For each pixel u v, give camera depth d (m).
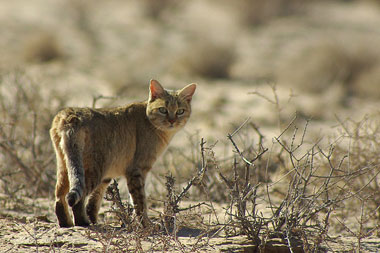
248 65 56.25
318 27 78.62
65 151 12.28
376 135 17.30
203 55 52.94
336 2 98.00
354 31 76.00
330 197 15.10
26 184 18.05
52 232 12.02
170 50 61.59
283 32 75.25
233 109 38.38
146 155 14.15
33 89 25.36
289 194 12.20
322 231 11.36
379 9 94.94
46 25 69.56
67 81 40.66
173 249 11.10
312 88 47.44
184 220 12.46
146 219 12.51
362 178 15.99
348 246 11.97
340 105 41.97
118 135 13.44
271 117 35.38
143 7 84.31
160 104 14.52
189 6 91.38
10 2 82.44
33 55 51.97
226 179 12.72
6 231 12.18
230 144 26.22
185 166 20.16
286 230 11.27
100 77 45.78
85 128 12.59
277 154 18.22
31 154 20.08
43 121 21.70
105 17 80.62
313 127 33.12
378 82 47.22
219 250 11.12
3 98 23.58
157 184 19.84
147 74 48.38
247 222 11.61
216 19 83.94
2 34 61.72
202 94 43.53
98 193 13.80
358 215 15.71
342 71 49.06
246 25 80.75
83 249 10.99
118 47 62.25
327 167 16.31
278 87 47.62
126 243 10.62
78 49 59.19
